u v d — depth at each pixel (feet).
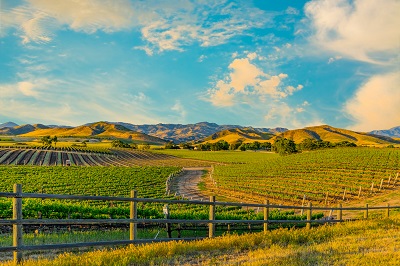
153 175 223.10
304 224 77.71
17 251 24.06
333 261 27.84
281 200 143.02
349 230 44.32
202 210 97.50
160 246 29.27
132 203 30.63
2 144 508.94
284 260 27.14
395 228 48.55
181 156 454.40
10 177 178.60
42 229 50.08
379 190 142.92
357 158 229.04
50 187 154.10
